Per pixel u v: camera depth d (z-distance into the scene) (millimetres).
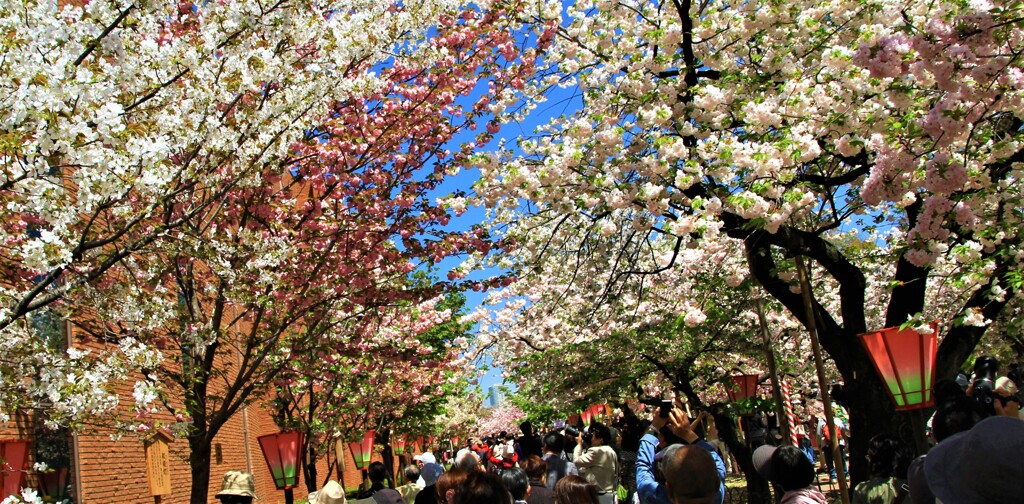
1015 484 1987
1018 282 6137
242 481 6602
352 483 33250
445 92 9859
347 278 9805
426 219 10211
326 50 7098
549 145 9672
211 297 9125
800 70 7617
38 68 4793
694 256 11352
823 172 9242
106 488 10625
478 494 4805
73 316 7262
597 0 9531
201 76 6199
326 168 9703
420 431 25641
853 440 8617
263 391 9633
